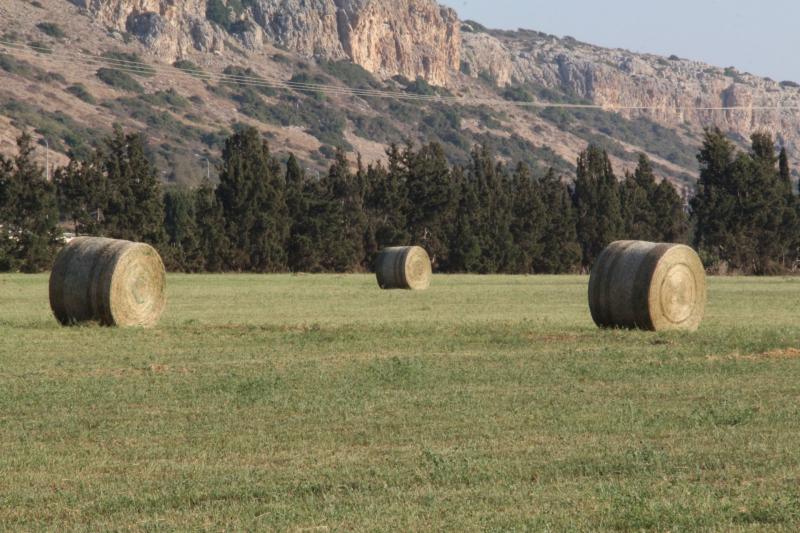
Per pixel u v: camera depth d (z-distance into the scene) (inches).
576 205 7244.1
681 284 1862.7
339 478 755.4
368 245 6633.9
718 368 1296.8
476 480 745.6
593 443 858.8
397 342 1620.3
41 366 1342.3
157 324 2000.5
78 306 1919.3
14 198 5383.9
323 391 1124.5
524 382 1188.5
